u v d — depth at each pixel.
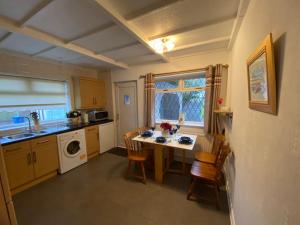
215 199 2.12
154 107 3.50
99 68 3.98
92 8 1.47
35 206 2.02
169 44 2.33
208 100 2.88
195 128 3.19
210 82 2.82
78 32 1.96
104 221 1.78
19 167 2.28
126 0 1.37
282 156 0.61
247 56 1.34
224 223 1.73
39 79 3.07
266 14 0.84
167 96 3.55
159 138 2.57
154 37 2.11
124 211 1.92
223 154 1.93
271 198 0.71
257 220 0.91
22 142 2.29
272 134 0.72
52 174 2.77
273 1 0.73
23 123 2.86
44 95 3.16
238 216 1.44
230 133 2.31
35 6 1.42
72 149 3.10
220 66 2.70
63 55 2.81
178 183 2.51
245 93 1.36
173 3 1.39
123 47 2.51
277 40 0.67
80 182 2.57
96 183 2.54
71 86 3.64
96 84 3.97
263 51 0.77
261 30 0.94
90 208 1.98
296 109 0.50
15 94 2.72
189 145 2.32
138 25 1.81
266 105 0.76
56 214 1.89
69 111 3.58
